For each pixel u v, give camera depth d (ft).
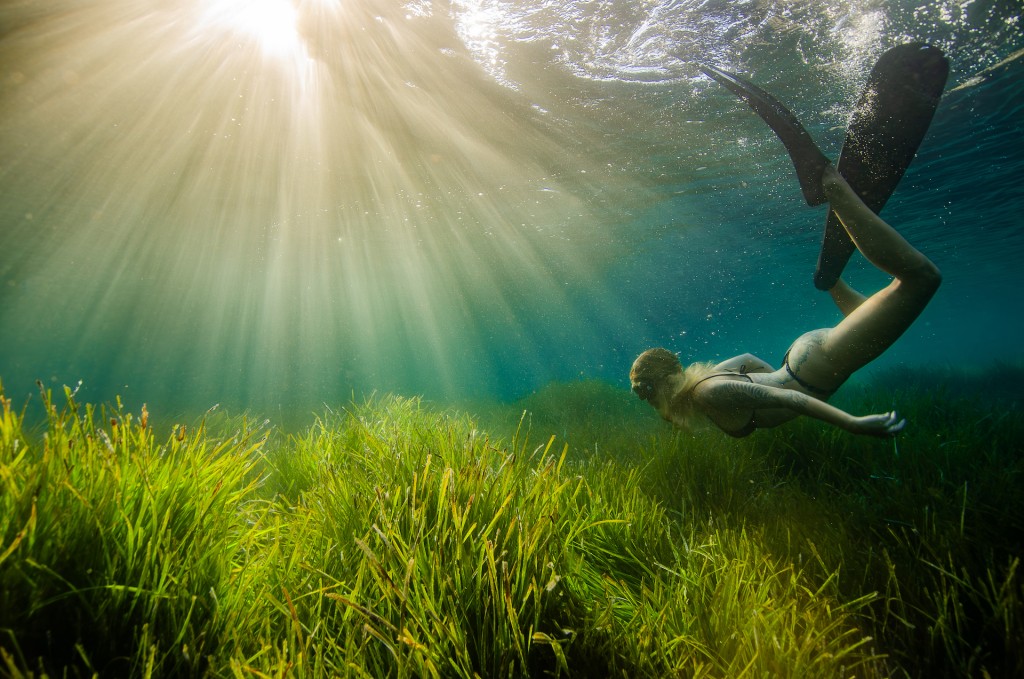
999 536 5.99
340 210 41.91
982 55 20.22
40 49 18.34
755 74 21.61
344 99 23.27
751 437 12.45
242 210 40.81
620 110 25.16
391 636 3.70
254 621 4.09
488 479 5.79
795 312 133.69
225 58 20.35
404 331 158.61
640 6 17.60
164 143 27.43
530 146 29.32
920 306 6.91
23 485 3.92
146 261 56.49
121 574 3.81
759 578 5.39
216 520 4.51
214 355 204.13
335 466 7.68
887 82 7.68
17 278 59.31
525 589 4.18
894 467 9.68
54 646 3.43
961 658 4.29
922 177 35.14
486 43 19.47
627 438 16.75
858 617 5.17
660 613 4.47
